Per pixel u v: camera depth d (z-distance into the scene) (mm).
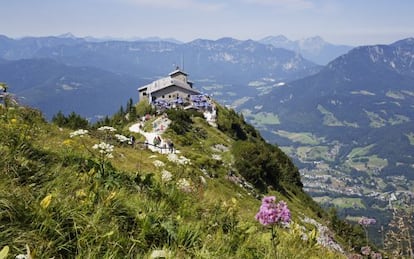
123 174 9469
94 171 8664
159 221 7301
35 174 7434
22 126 9664
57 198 6523
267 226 6766
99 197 7348
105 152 10461
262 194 64688
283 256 7543
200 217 8969
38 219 5777
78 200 6922
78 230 5988
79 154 10125
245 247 7543
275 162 83062
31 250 5234
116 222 6766
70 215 6141
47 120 20484
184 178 11328
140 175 9820
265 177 78688
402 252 8344
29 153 8508
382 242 8836
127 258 5941
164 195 9234
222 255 6879
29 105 15797
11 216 5586
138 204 7809
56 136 15461
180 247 6812
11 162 7414
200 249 6938
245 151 79375
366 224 9367
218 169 56844
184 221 8086
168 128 88000
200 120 105750
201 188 11680
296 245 8742
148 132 88125
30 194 6367
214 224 8562
